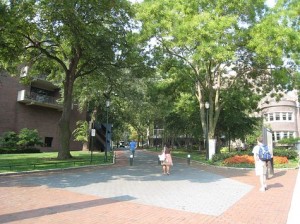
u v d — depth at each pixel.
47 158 24.81
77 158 25.66
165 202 9.61
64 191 11.23
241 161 22.02
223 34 21.58
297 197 10.10
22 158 24.94
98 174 16.94
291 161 24.30
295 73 24.98
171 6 22.64
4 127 38.28
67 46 24.22
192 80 30.70
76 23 18.20
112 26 21.86
